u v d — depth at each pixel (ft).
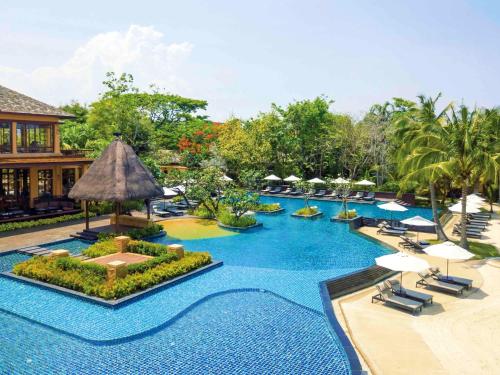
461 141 79.30
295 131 194.29
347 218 113.39
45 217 97.14
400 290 57.31
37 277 57.00
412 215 127.54
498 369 39.14
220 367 37.06
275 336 43.60
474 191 164.14
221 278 61.26
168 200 141.49
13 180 101.71
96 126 164.76
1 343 40.68
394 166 168.66
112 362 37.42
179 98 252.21
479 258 78.28
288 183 185.37
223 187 114.21
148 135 162.61
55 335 42.52
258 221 111.65
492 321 50.19
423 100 89.04
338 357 39.47
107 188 80.18
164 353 39.32
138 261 64.28
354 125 175.32
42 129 109.60
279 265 70.90
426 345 43.88
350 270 67.00
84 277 54.65
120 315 47.11
